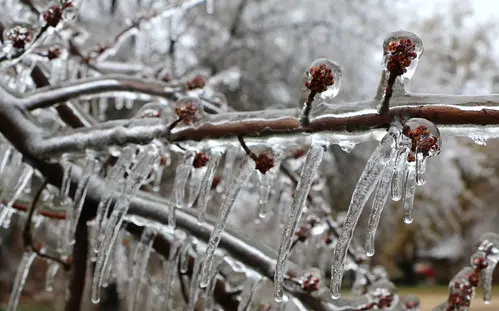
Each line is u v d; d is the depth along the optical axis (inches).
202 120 14.8
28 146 17.0
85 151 16.4
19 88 18.9
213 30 64.8
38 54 18.3
